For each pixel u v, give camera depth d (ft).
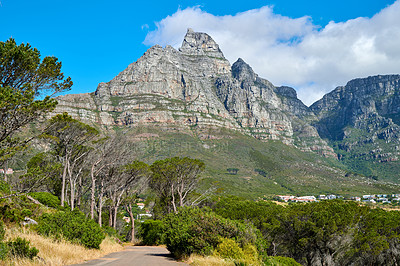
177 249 54.95
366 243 98.73
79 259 40.06
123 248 85.10
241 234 49.90
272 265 49.37
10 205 51.47
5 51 48.42
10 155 45.47
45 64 53.11
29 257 30.48
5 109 43.73
